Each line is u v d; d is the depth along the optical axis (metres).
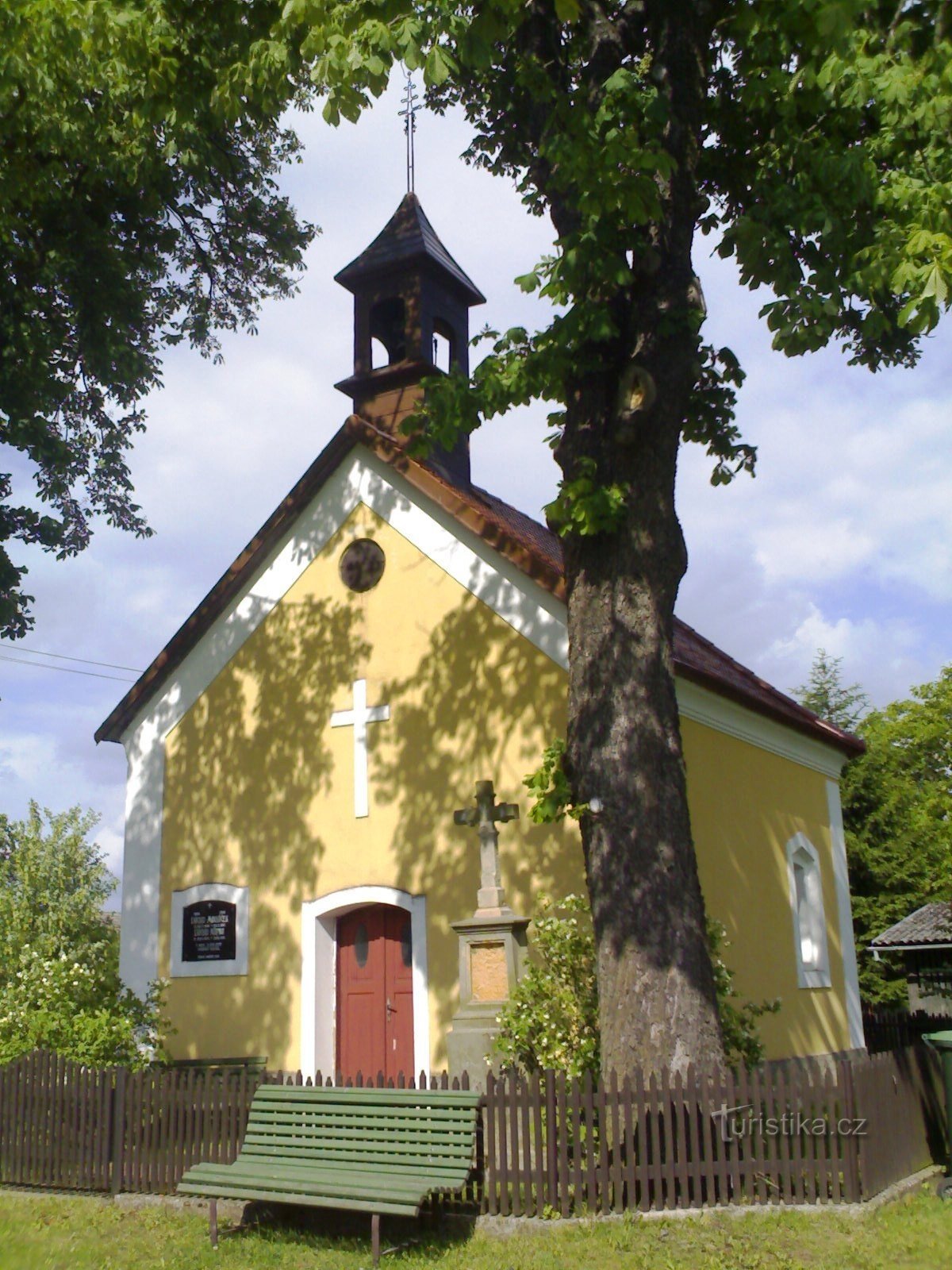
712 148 11.60
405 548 13.99
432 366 16.00
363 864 13.38
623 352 10.07
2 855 24.42
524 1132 8.61
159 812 15.04
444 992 12.52
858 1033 16.77
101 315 16.31
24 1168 10.77
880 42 9.02
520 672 12.83
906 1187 8.90
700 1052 8.84
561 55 11.09
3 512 16.88
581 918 11.62
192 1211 9.60
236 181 17.72
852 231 9.90
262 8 9.92
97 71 11.58
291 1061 13.34
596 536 9.89
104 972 13.34
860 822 28.53
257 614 14.99
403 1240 8.46
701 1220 8.14
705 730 13.85
